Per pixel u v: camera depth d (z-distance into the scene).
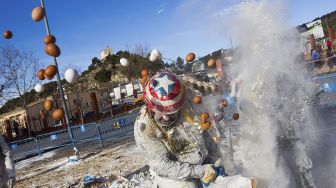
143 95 3.68
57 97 28.09
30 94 39.47
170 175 3.66
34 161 15.66
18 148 18.23
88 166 11.21
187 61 4.24
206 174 3.63
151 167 3.71
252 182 3.50
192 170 3.64
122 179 8.08
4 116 40.97
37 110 38.38
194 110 3.76
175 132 3.67
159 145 3.66
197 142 3.73
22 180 11.23
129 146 13.53
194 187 3.80
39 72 3.06
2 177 4.82
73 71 3.17
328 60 17.95
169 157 3.74
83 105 43.91
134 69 28.78
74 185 9.11
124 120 17.91
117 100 39.81
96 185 8.41
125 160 10.80
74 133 17.39
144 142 3.66
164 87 3.48
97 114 32.16
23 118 38.81
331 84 11.50
